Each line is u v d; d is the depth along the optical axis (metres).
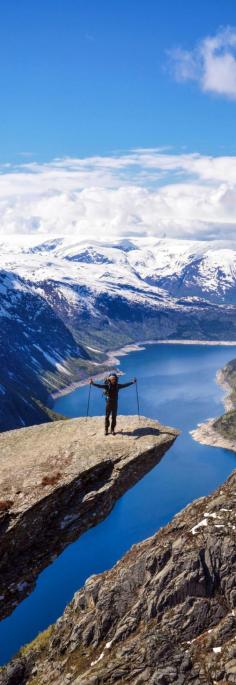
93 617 20.03
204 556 19.41
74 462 26.55
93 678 17.39
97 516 24.95
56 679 18.86
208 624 17.89
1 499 25.00
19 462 27.48
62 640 20.38
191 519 21.55
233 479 22.70
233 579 18.53
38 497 24.84
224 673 16.20
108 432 28.81
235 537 19.55
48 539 24.42
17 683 20.06
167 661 17.05
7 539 23.77
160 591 19.14
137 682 16.80
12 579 23.48
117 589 20.33
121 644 18.53
